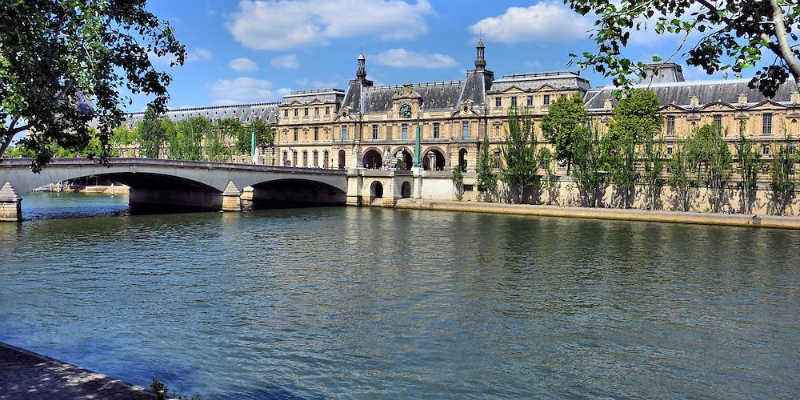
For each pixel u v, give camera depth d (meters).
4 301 36.06
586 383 25.70
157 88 24.88
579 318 34.94
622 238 68.62
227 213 93.12
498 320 34.19
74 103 24.19
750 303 38.72
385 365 26.95
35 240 59.59
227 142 170.12
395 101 141.00
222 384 24.30
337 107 153.25
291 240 64.12
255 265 48.97
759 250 59.84
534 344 30.28
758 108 103.38
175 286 40.94
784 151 91.12
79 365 25.88
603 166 99.81
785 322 34.72
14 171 73.06
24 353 21.44
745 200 91.81
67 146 24.22
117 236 63.94
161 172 85.38
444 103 136.38
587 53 13.30
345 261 51.44
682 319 35.06
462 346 29.72
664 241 66.19
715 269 49.44
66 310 34.47
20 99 20.14
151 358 27.02
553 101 113.19
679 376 26.69
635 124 102.19
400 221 86.81
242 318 33.59
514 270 48.25
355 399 23.34
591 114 117.56
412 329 32.22
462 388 24.78
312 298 38.31
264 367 26.33
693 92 111.31
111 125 24.86
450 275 46.03
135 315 33.78
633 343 30.80
